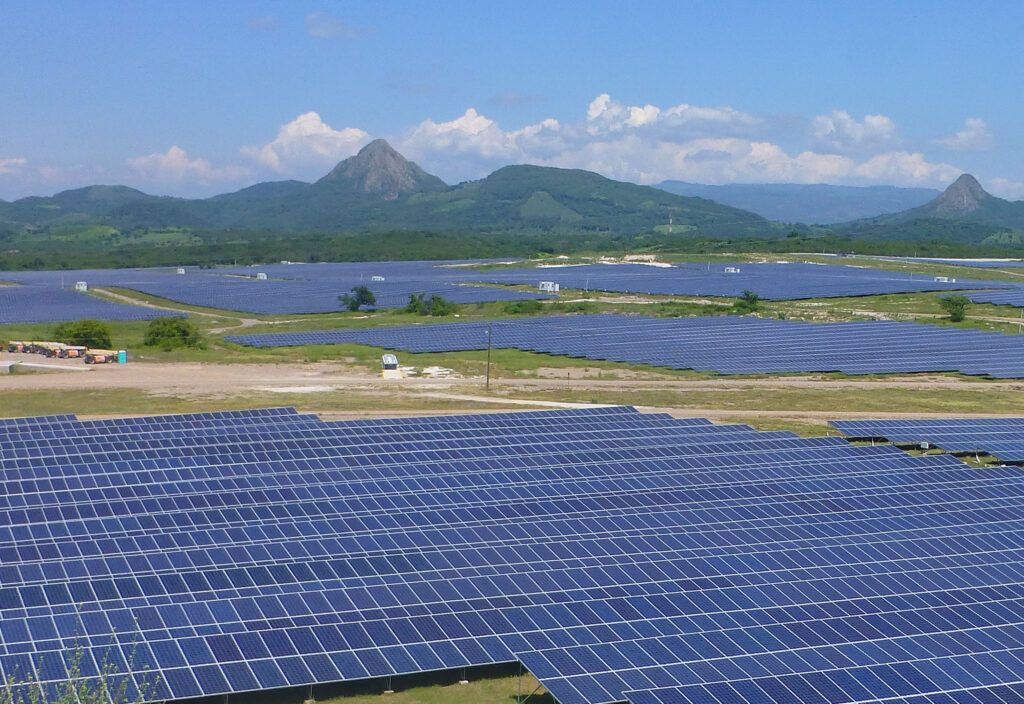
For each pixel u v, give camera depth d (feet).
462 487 210.18
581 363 452.76
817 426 335.67
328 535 178.29
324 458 233.14
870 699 121.90
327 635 135.54
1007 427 307.58
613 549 172.86
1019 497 209.67
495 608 145.69
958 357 464.65
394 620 140.56
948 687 124.88
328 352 470.39
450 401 363.15
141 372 406.82
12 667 122.52
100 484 208.54
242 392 369.91
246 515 189.57
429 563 164.96
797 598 153.99
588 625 141.49
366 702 133.18
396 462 236.02
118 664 125.49
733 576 162.30
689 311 651.66
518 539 177.68
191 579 155.33
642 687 125.18
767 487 213.87
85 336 470.80
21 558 164.25
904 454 248.11
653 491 208.85
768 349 482.28
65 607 141.90
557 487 210.79
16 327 571.28
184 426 287.48
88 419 321.73
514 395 376.68
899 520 192.54
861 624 143.95
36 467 219.41
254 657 129.59
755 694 122.21
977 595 157.58
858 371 435.94
